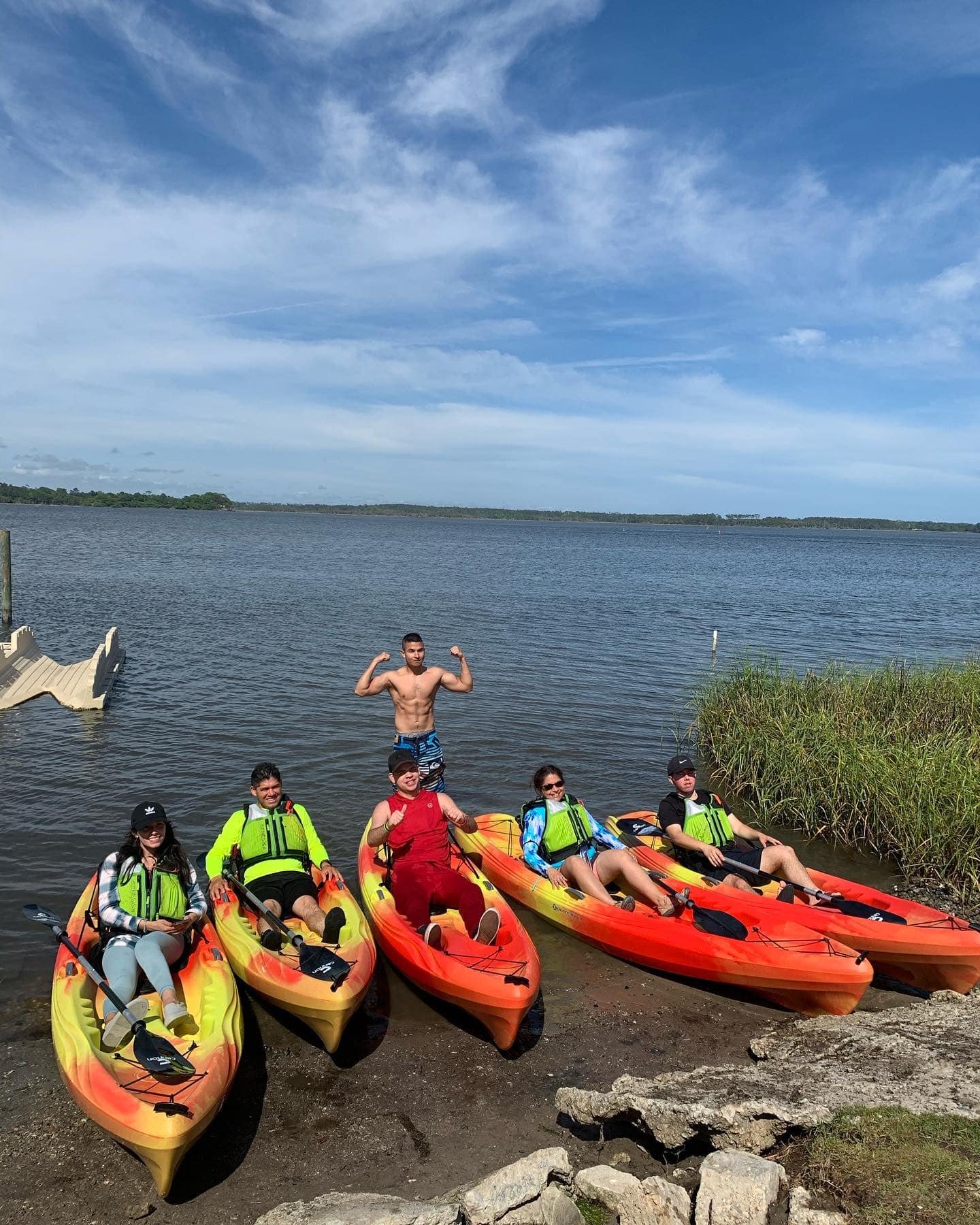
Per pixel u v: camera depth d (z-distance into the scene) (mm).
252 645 19750
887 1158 3598
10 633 20609
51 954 6227
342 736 12172
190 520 139000
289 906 5914
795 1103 4039
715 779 11078
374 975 6207
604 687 16219
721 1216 3355
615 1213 3631
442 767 8070
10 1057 5039
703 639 23047
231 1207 3955
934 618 30094
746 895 6484
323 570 45281
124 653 18391
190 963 5371
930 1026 5246
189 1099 4020
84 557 47125
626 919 6340
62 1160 4242
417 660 7902
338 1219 3559
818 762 9906
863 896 6730
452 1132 4508
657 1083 4453
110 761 10844
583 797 10258
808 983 5598
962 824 8195
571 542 108000
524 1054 5281
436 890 6023
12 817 8898
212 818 9070
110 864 5418
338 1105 4727
